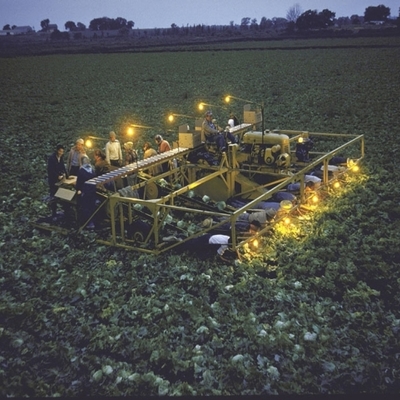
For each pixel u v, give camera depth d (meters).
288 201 10.66
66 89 39.59
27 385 5.96
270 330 6.86
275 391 5.79
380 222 10.56
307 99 28.95
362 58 51.88
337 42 80.12
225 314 7.30
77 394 5.84
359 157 15.58
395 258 9.04
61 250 9.61
